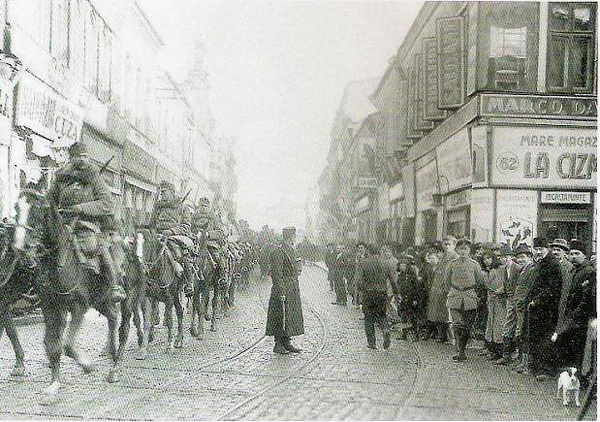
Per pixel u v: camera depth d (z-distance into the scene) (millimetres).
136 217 21172
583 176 16984
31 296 8953
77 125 17734
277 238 20656
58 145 16266
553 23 17109
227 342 12664
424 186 21734
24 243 7840
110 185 20047
